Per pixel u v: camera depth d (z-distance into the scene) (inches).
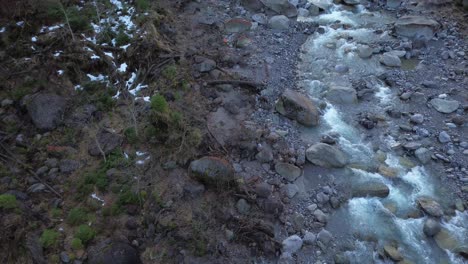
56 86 376.2
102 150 329.4
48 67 382.9
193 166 307.0
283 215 301.7
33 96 360.2
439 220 303.3
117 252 267.0
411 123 373.7
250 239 285.0
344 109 391.2
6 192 300.7
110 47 407.5
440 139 355.3
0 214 283.3
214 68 408.8
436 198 317.1
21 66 384.8
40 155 328.8
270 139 349.1
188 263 273.1
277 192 315.0
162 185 309.1
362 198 320.5
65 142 338.3
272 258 280.8
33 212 290.2
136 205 298.0
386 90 409.7
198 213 294.2
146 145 335.3
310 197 315.9
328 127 373.4
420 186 326.0
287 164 329.1
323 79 422.0
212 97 382.6
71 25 422.3
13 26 414.9
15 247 271.0
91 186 306.8
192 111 362.0
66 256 268.2
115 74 390.0
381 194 320.5
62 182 313.1
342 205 315.0
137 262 271.4
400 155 347.9
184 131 332.2
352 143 358.9
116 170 318.3
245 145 337.4
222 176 302.8
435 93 400.2
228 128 354.9
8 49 398.6
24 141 338.0
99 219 291.6
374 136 364.8
